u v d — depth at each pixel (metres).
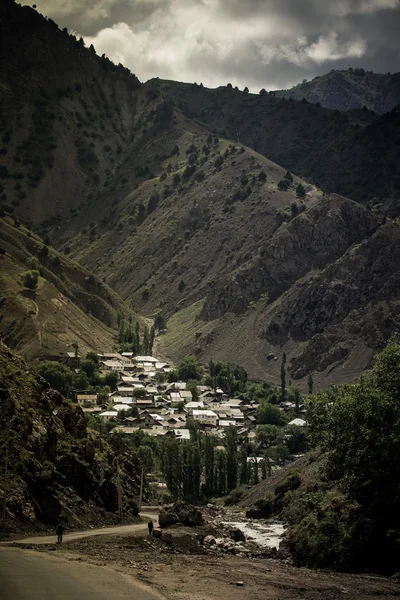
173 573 49.72
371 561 62.78
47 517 75.12
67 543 62.34
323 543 67.19
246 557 68.69
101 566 49.19
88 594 38.62
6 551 53.47
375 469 65.69
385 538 62.88
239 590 45.56
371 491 66.69
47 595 37.44
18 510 70.38
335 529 67.94
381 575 59.19
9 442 75.44
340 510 70.88
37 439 80.38
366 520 65.56
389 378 71.75
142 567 51.09
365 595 48.34
